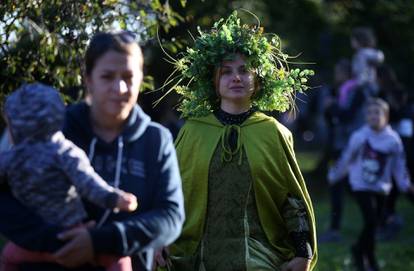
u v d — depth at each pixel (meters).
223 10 11.01
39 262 3.67
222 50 5.21
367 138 9.66
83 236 3.52
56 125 3.56
